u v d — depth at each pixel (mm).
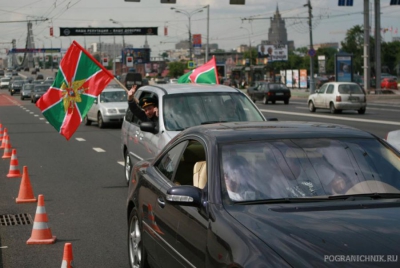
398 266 3475
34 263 7352
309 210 4352
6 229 9172
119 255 7660
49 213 10172
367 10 54531
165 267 5438
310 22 65250
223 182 4750
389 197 4676
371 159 5051
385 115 33031
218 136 5227
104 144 21469
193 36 100750
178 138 6062
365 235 3830
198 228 4637
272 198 4633
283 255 3656
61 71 12234
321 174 4840
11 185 13172
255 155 4973
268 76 97188
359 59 112750
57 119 12320
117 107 28391
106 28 106500
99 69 12305
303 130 5383
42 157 18016
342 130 5449
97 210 10344
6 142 18422
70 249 5844
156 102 10789
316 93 37531
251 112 10500
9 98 73562
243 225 4156
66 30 105438
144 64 138000
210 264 4312
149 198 5973
